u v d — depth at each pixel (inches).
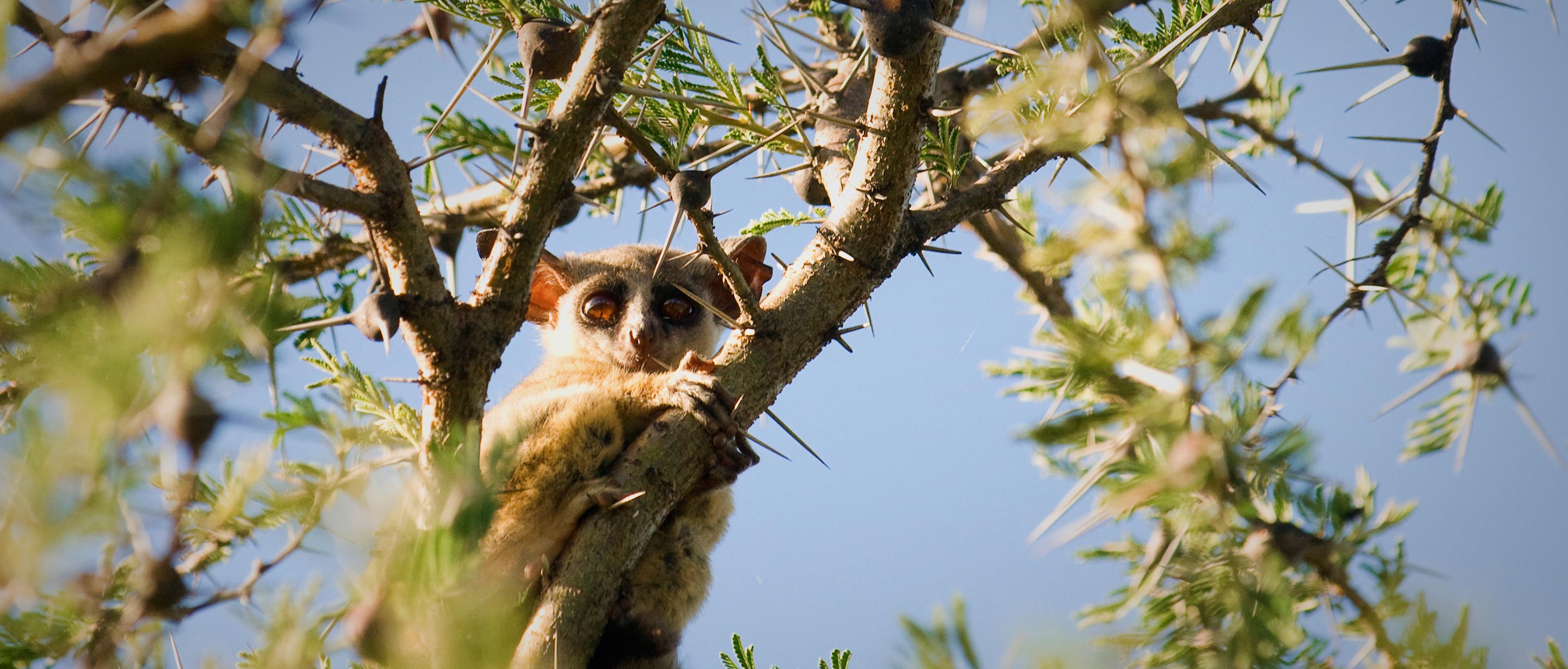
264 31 125.1
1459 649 171.9
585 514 251.3
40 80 117.7
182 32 121.2
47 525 114.0
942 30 200.4
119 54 120.1
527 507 305.9
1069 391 154.5
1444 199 271.9
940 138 260.7
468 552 143.1
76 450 115.9
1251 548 175.6
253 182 124.7
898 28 203.0
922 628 138.7
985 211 263.7
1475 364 225.1
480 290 220.5
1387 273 292.8
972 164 313.7
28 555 113.0
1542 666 171.3
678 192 215.0
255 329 129.4
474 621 146.9
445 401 218.1
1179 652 165.2
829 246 255.4
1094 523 148.8
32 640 138.4
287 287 221.9
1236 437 150.8
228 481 143.6
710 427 257.6
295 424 146.7
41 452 114.4
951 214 257.1
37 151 117.3
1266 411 161.9
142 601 136.3
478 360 217.6
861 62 261.3
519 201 215.2
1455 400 240.7
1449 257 278.8
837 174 267.9
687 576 331.6
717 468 272.2
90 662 137.6
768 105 313.1
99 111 150.8
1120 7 261.9
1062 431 151.7
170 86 153.9
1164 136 148.6
